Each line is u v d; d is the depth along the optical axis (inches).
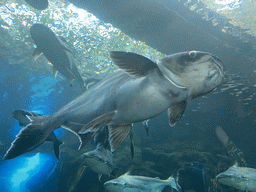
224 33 270.4
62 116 86.4
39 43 159.2
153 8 229.3
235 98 536.4
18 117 132.9
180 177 296.0
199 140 585.6
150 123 716.0
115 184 193.6
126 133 74.4
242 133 667.4
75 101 88.0
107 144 175.0
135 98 66.0
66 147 539.8
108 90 77.2
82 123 80.2
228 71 370.0
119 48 450.9
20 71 792.3
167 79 60.7
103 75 611.8
